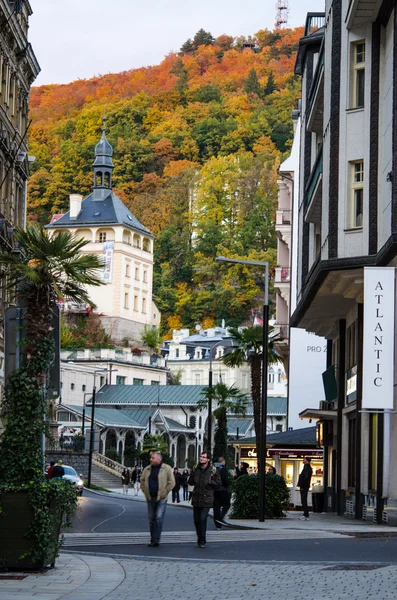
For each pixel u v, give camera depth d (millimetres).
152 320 199000
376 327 30969
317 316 43562
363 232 33406
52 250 16922
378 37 33406
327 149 35219
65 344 159125
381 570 15766
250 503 35500
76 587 13977
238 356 57406
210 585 14305
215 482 21328
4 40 45094
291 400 63500
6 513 15336
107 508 50469
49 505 15570
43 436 15742
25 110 51500
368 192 33312
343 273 34312
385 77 32844
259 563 17406
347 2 34125
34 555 15367
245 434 134750
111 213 179750
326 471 47812
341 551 20172
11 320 16422
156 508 21453
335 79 34750
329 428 45844
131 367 154500
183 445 134875
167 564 17219
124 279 176875
